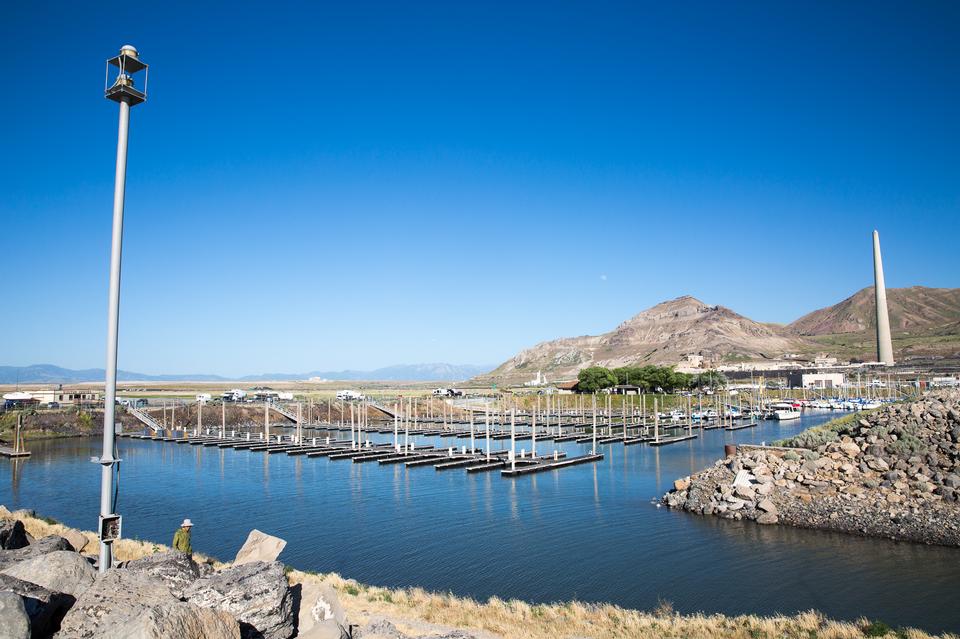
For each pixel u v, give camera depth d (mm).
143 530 56781
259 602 14875
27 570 15523
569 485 78312
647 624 27156
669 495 63000
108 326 17344
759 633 25672
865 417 63000
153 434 147750
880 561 41438
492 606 29641
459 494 73375
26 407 166625
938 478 49625
